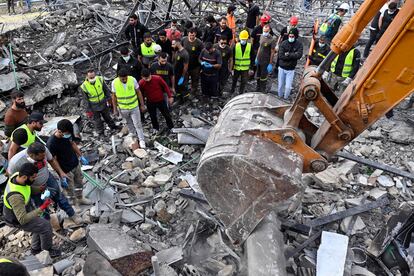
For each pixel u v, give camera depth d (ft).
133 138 28.40
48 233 19.22
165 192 24.00
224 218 16.98
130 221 22.12
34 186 18.92
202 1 47.11
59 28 42.11
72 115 31.94
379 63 13.71
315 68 15.31
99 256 18.28
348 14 44.55
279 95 33.58
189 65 32.22
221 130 16.62
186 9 46.91
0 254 20.57
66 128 19.79
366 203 22.79
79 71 36.06
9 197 17.21
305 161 15.87
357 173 25.68
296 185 15.12
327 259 18.54
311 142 16.52
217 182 16.11
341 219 21.79
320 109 14.99
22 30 40.65
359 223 21.83
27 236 21.43
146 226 21.70
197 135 28.17
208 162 15.69
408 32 13.03
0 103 30.66
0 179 24.40
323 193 23.98
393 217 20.52
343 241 19.27
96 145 28.66
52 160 20.10
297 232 20.79
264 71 33.88
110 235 19.39
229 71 33.12
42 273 18.52
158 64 29.25
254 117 16.79
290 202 20.42
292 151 15.75
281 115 17.17
